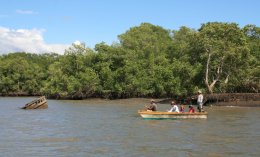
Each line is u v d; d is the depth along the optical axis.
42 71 126.62
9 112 52.78
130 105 71.75
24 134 29.56
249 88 79.88
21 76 122.94
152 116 40.34
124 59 96.44
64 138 27.48
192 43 77.31
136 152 22.22
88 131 31.41
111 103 79.31
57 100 94.50
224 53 72.75
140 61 95.25
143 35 109.94
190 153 21.97
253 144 24.97
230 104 68.44
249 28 97.00
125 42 105.00
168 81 84.81
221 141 26.12
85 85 94.94
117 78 94.31
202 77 79.62
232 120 40.59
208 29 74.38
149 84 89.75
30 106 59.59
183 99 75.25
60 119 42.25
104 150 22.83
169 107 63.81
